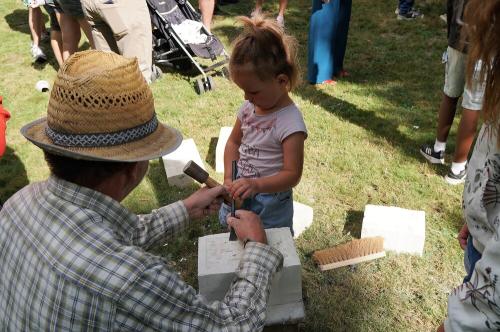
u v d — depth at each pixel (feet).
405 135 13.70
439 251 9.66
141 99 4.02
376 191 11.50
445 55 11.25
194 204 5.88
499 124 3.40
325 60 16.79
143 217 5.61
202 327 3.91
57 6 17.04
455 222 10.39
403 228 9.60
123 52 16.66
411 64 18.60
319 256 9.48
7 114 9.77
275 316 6.38
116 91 3.82
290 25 23.20
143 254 3.75
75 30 17.48
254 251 4.97
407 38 21.09
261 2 22.62
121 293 3.54
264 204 7.30
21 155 13.91
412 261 9.45
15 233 3.98
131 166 4.12
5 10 27.14
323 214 10.84
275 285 6.23
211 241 6.54
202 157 13.26
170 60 17.81
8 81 18.54
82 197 3.89
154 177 12.48
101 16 15.81
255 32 6.53
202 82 16.93
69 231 3.74
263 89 6.53
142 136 4.07
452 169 11.48
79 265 3.59
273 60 6.41
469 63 3.40
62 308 3.57
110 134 3.88
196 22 17.74
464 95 10.59
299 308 6.45
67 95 3.76
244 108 7.40
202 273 6.01
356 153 12.92
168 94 16.80
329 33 16.33
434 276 9.11
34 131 4.23
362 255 9.41
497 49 3.18
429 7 23.99
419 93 16.26
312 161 12.66
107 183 3.99
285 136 6.77
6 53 21.26
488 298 3.34
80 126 3.81
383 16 23.62
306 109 15.38
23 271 3.81
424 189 11.43
